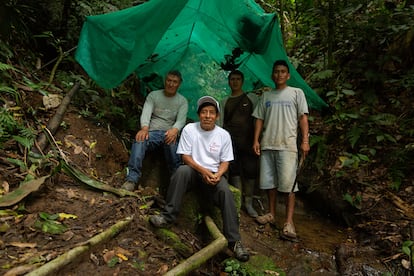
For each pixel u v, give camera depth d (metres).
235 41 4.67
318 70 6.51
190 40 5.11
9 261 2.31
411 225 3.82
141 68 5.11
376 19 5.76
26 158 3.34
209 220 3.41
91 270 2.50
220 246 2.96
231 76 4.52
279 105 4.11
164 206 3.44
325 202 4.81
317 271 3.49
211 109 3.40
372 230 4.04
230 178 4.63
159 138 4.09
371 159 4.90
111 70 4.00
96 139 4.22
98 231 2.83
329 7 5.77
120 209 3.18
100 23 3.94
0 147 3.33
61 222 2.84
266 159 4.21
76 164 3.76
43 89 4.41
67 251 2.49
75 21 5.22
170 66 5.30
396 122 5.17
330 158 5.15
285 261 3.61
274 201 4.34
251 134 4.56
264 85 5.49
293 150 4.07
